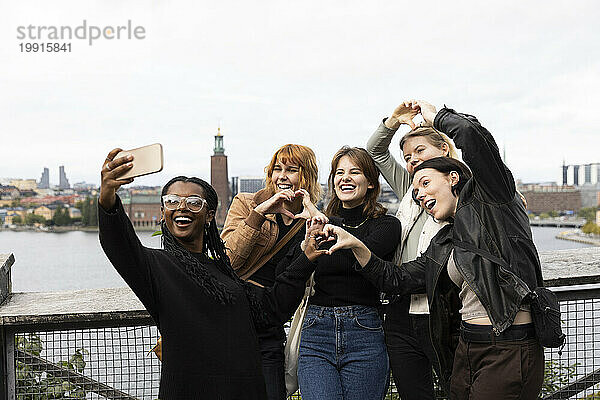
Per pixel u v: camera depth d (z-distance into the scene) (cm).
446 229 228
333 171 261
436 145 252
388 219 259
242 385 187
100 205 167
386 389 251
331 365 244
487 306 201
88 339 272
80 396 273
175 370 182
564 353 291
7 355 267
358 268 235
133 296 283
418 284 233
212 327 187
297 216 236
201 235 201
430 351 243
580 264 301
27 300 279
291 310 215
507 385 202
